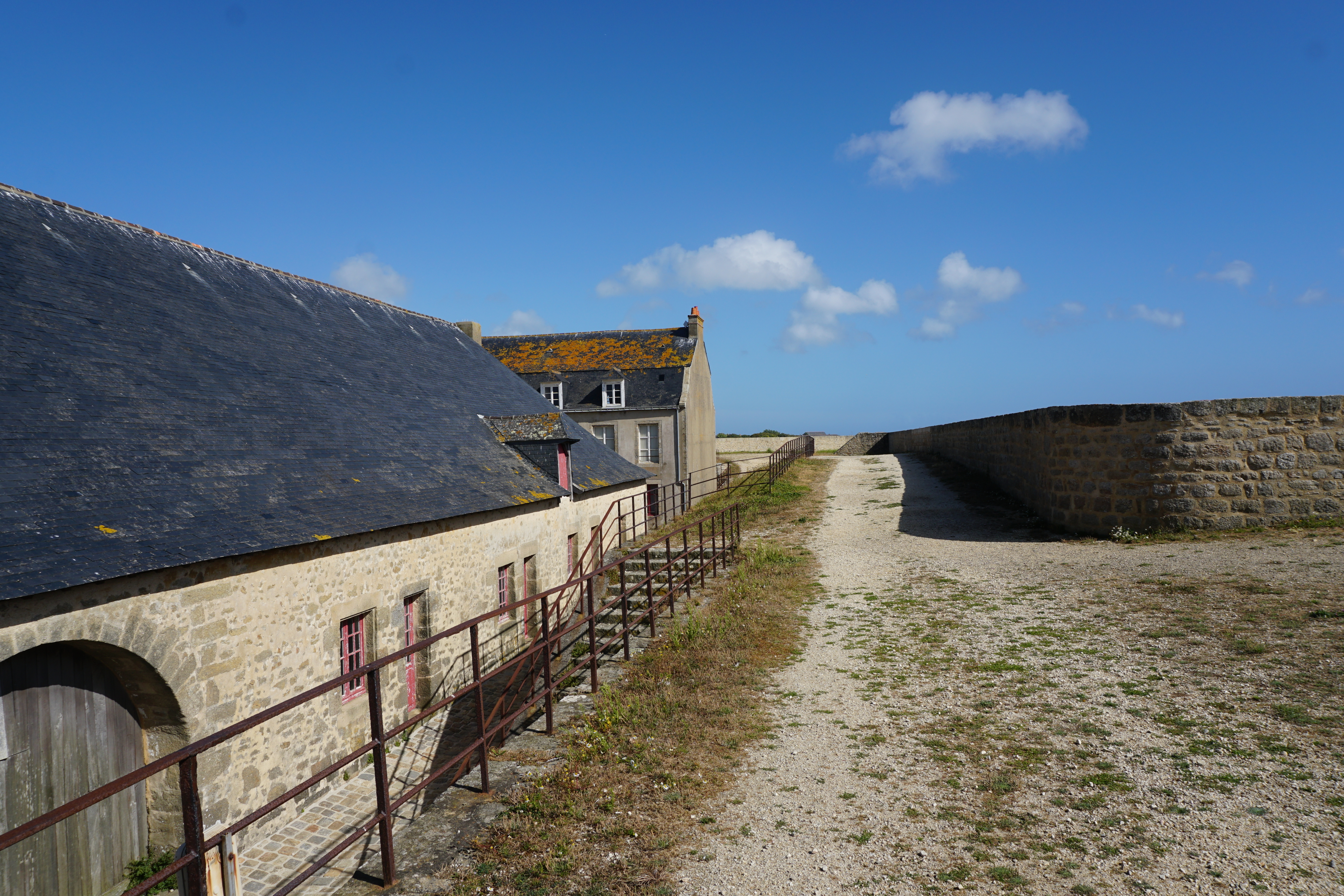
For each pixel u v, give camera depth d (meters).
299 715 7.59
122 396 7.54
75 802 2.65
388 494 9.38
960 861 4.29
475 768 5.75
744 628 9.49
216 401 8.62
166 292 9.76
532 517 12.65
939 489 20.72
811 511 19.53
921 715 6.55
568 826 4.80
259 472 8.07
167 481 6.98
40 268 8.21
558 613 8.30
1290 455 12.17
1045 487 14.88
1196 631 7.91
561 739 6.27
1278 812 4.55
